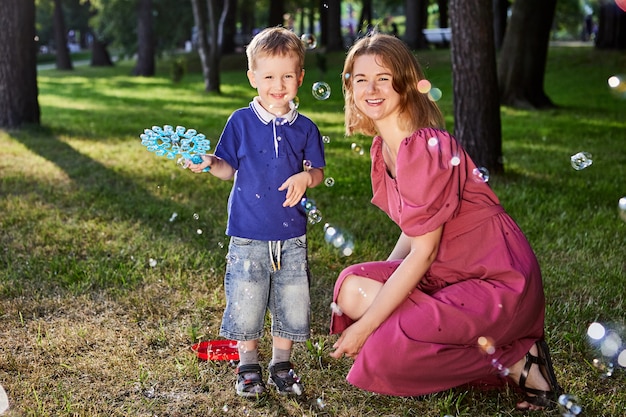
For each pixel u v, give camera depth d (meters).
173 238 3.77
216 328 2.70
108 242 3.72
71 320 2.75
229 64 22.42
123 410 2.10
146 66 21.38
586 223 4.24
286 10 31.02
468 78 5.55
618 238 3.91
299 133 2.22
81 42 42.72
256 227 2.16
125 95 14.12
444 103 11.78
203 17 14.88
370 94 2.07
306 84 15.95
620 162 6.40
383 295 2.01
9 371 2.33
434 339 1.95
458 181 2.02
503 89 11.35
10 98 7.98
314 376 2.33
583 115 10.20
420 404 2.15
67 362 2.40
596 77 14.71
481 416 2.07
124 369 2.35
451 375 1.99
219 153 2.17
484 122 5.58
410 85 2.09
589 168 6.08
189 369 2.36
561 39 35.38
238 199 2.19
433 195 1.97
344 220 4.21
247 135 2.19
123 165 5.96
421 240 2.00
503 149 7.09
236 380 2.30
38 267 3.30
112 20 24.73
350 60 2.15
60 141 7.23
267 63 2.13
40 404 2.10
